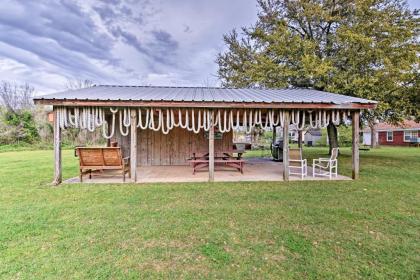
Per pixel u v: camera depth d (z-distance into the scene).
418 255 2.73
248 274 2.39
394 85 10.32
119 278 2.31
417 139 25.34
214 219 3.77
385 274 2.39
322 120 7.03
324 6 12.00
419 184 6.27
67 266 2.50
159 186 6.03
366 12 10.95
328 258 2.67
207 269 2.47
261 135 23.58
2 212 4.10
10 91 28.80
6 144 20.73
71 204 4.55
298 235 3.22
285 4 12.43
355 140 6.91
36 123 22.59
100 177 7.29
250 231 3.34
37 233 3.28
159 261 2.61
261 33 12.51
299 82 12.09
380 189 5.71
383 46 10.47
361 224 3.59
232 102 6.21
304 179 6.88
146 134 10.27
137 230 3.38
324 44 12.22
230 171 8.48
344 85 10.40
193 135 10.44
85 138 22.59
